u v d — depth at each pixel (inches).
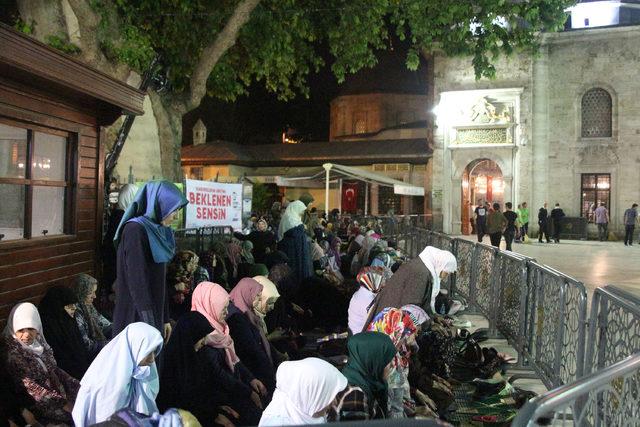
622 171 1239.5
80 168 262.2
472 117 1323.8
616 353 168.1
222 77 671.8
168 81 546.3
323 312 346.9
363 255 470.0
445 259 236.4
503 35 569.3
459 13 558.6
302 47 694.5
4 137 214.5
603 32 1239.5
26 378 170.6
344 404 144.9
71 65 220.4
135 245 177.3
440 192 1357.0
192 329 178.1
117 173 555.2
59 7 490.3
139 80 515.5
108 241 278.1
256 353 215.5
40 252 230.8
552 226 1201.4
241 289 229.9
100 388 138.8
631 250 967.0
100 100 262.4
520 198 1293.1
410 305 223.5
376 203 1464.1
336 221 866.1
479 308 399.2
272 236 437.4
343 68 680.4
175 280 252.4
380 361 157.8
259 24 617.0
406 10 587.2
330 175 1037.8
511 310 316.5
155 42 571.5
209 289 194.7
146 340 144.1
